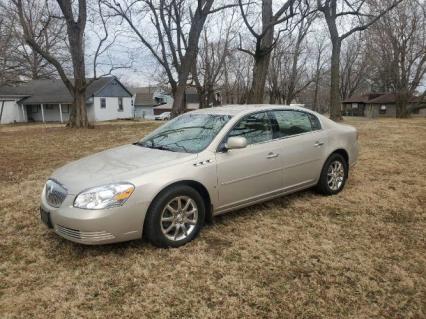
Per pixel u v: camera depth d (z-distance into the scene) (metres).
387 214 4.96
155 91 70.75
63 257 3.82
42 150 10.95
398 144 10.90
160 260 3.73
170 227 3.97
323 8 17.83
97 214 3.56
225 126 4.55
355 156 6.18
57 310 2.98
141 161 4.14
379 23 31.73
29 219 4.89
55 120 41.62
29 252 3.95
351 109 61.88
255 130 4.81
